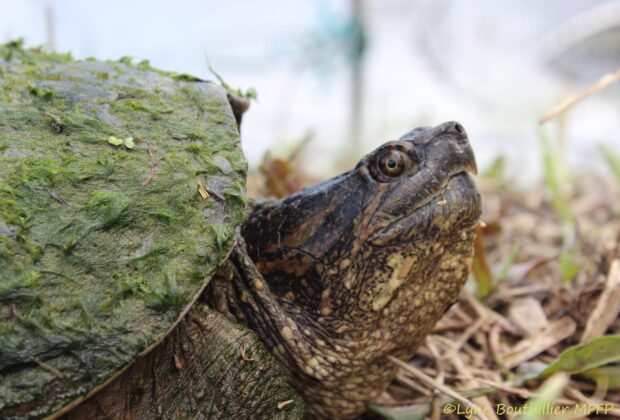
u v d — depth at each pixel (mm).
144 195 316
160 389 323
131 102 346
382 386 365
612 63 1091
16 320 287
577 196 704
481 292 450
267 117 1188
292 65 1044
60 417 306
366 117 1094
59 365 288
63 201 306
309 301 347
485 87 1183
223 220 320
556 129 738
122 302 298
